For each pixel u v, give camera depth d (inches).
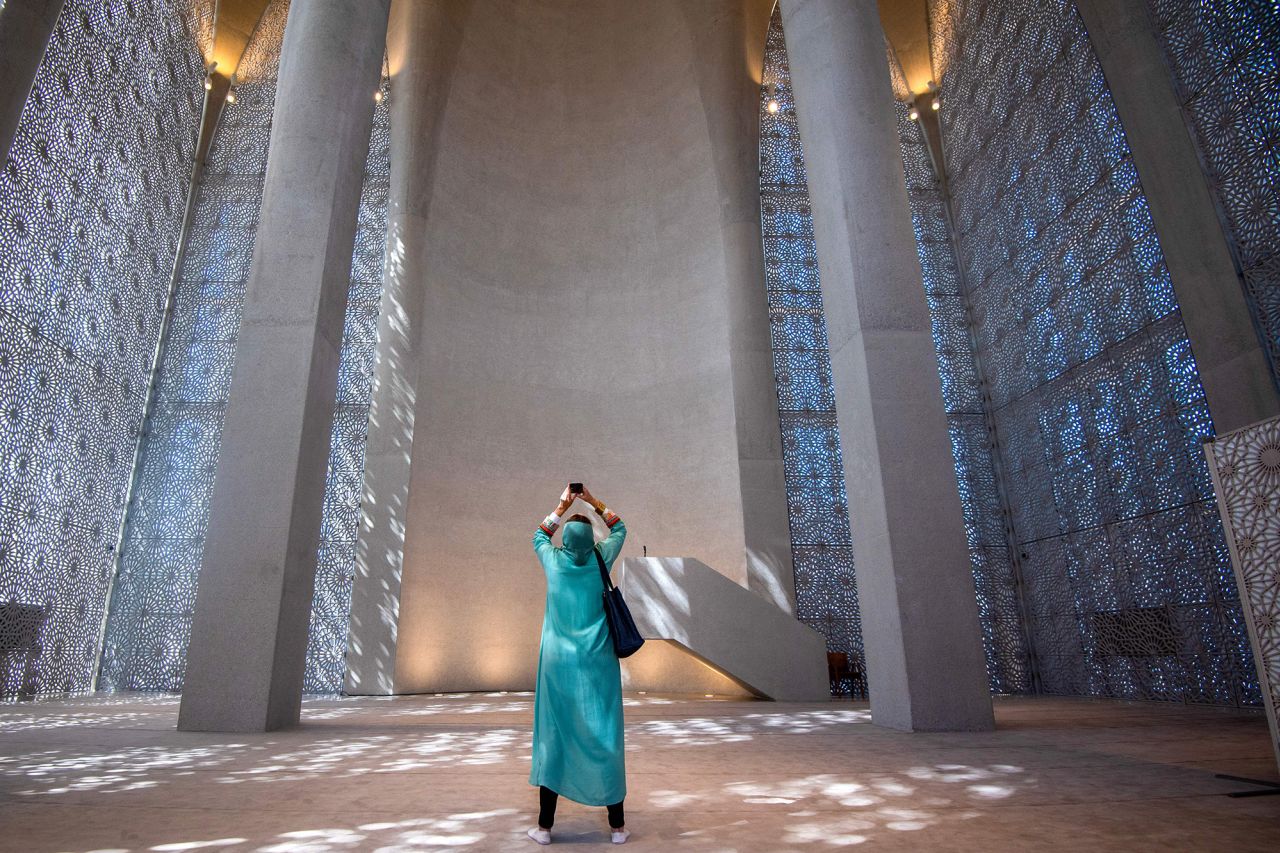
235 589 246.7
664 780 142.9
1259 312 303.3
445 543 487.8
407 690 447.2
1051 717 278.5
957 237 568.4
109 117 460.1
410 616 458.6
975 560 499.8
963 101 559.8
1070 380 442.3
